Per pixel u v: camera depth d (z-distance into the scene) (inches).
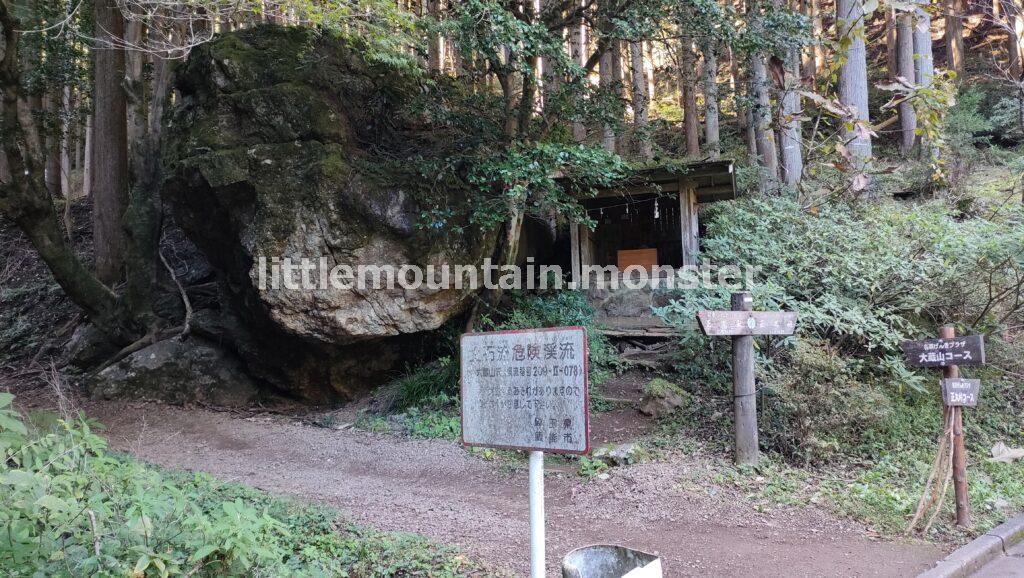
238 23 462.0
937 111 305.6
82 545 107.3
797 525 207.3
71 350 463.2
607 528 204.5
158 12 384.5
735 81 562.6
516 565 169.9
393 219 335.9
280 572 125.9
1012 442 294.5
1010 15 559.5
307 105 334.6
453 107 378.0
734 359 262.2
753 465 253.4
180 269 508.7
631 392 345.1
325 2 320.8
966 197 450.6
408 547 171.3
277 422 369.7
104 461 131.9
